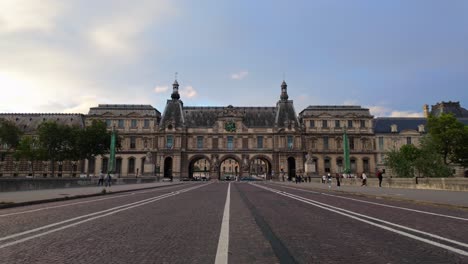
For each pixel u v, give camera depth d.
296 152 108.81
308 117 111.75
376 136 110.38
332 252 8.93
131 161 110.56
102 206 20.94
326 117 111.75
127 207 20.23
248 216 16.06
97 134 93.00
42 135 94.62
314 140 111.19
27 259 8.14
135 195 32.25
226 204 22.23
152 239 10.56
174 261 8.04
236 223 13.86
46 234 11.31
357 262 7.96
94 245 9.70
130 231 11.94
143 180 79.00
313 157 110.00
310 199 26.83
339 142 110.69
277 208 19.75
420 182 39.84
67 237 10.82
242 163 109.31
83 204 22.42
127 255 8.58
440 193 30.48
